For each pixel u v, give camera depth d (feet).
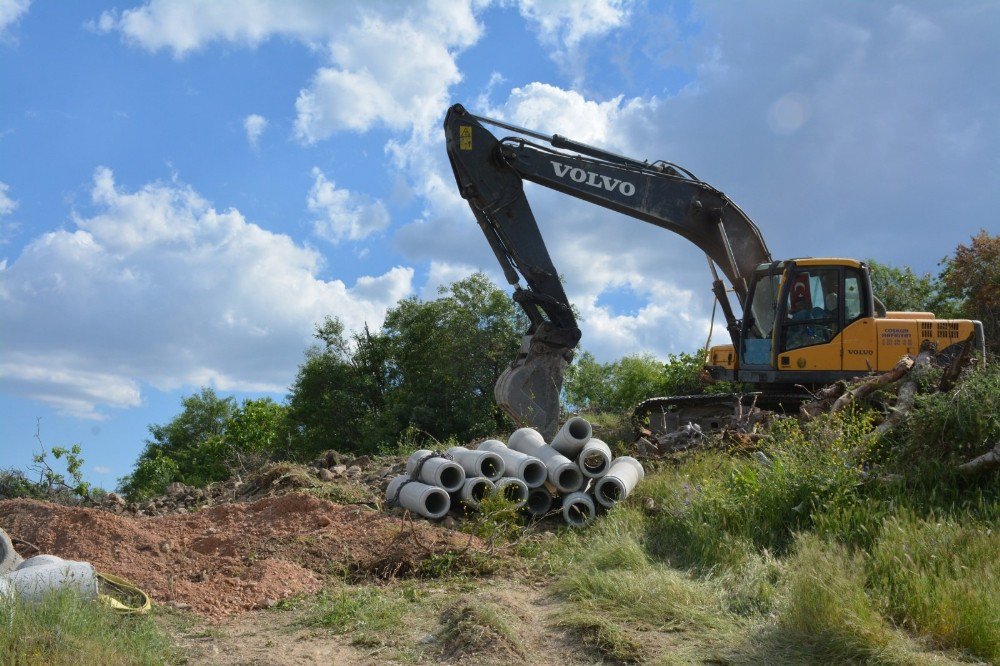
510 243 48.88
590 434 30.73
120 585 19.75
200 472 139.64
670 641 17.04
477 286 116.47
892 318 46.09
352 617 18.63
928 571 18.51
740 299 50.01
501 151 48.70
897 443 27.17
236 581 21.34
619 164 50.29
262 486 37.93
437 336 114.93
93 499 41.75
